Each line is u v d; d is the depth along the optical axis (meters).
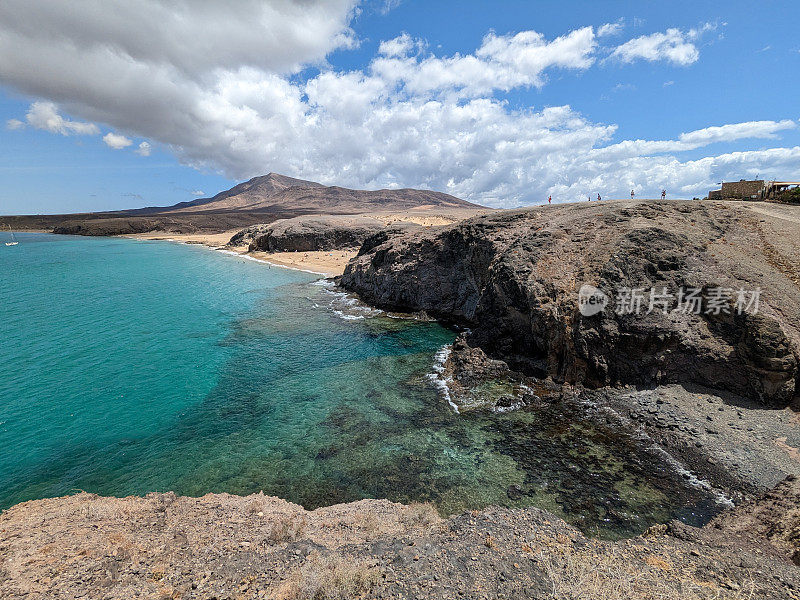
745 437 18.91
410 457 19.00
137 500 14.56
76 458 19.11
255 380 27.92
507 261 31.47
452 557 10.10
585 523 14.73
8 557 9.48
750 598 8.71
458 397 24.97
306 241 103.75
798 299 23.78
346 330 39.59
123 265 87.06
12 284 62.91
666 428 20.31
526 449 19.48
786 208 37.00
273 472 18.00
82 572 9.08
